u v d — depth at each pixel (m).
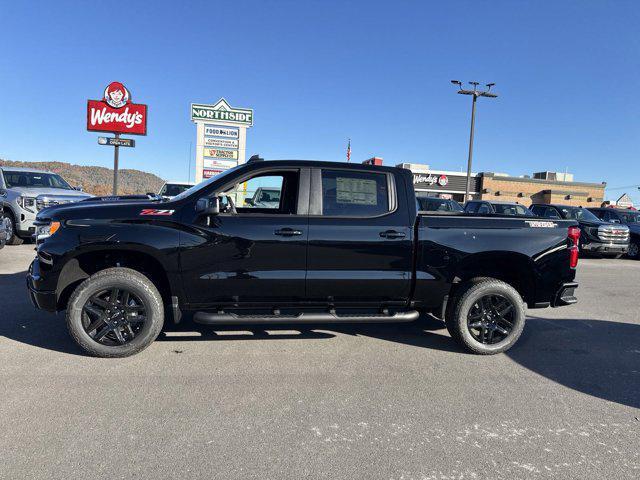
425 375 3.92
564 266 4.59
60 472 2.41
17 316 5.22
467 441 2.86
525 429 3.03
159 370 3.84
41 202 10.47
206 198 3.90
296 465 2.54
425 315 6.03
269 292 4.19
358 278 4.27
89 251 3.96
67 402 3.21
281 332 5.02
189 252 4.02
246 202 5.24
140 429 2.88
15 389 3.39
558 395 3.59
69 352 4.17
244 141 18.86
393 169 4.47
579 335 5.32
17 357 4.02
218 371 3.86
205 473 2.44
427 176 41.50
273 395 3.43
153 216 4.00
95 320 3.99
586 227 14.25
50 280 3.94
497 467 2.58
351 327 5.33
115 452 2.61
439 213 4.80
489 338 4.51
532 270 4.53
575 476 2.51
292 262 4.16
